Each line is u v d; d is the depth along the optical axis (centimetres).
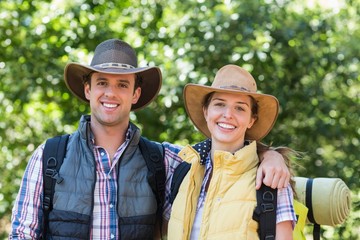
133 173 493
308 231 1058
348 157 1077
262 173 447
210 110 472
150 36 1047
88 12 1050
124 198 484
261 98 476
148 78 527
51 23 1033
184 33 1003
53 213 478
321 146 1090
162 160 508
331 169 1059
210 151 481
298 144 1073
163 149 516
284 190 445
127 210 482
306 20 1035
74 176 484
